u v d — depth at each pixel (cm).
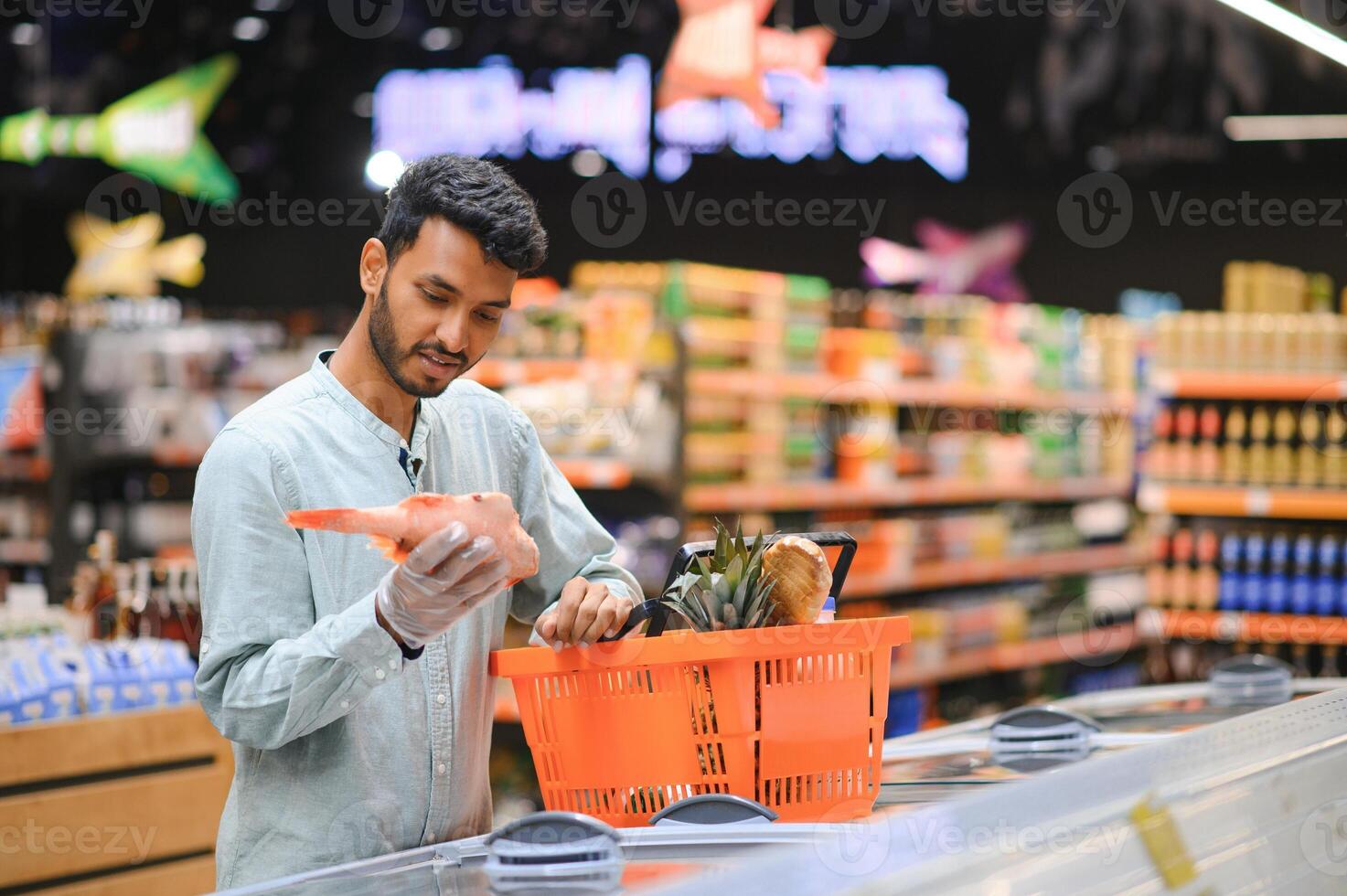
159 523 551
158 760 306
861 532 620
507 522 139
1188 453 669
